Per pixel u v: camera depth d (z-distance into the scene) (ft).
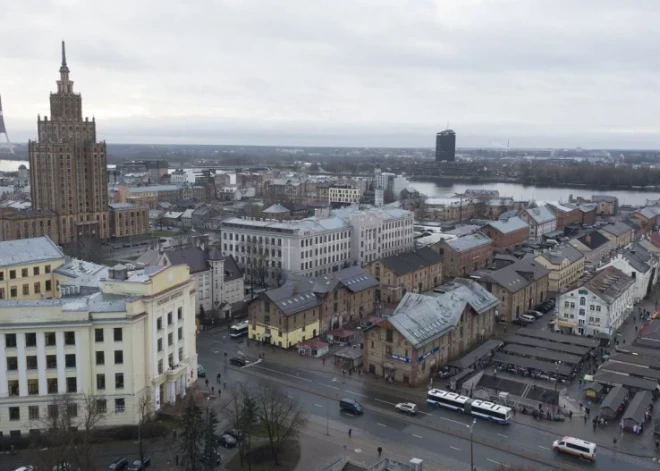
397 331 409.90
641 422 344.28
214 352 467.52
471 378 407.64
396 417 360.69
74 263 527.40
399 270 609.42
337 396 389.80
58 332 320.91
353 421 354.74
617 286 554.05
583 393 398.21
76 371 325.83
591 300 517.14
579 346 462.60
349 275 562.25
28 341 319.68
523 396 387.55
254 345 484.74
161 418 346.54
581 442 317.22
